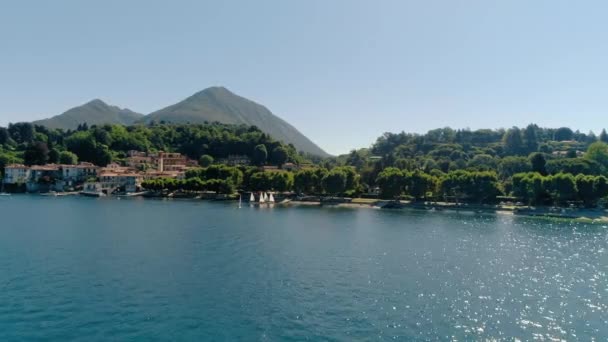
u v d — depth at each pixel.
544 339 55.66
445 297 72.00
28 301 66.25
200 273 84.19
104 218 168.38
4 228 136.00
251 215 190.38
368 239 129.88
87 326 57.41
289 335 55.50
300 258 99.75
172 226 148.25
